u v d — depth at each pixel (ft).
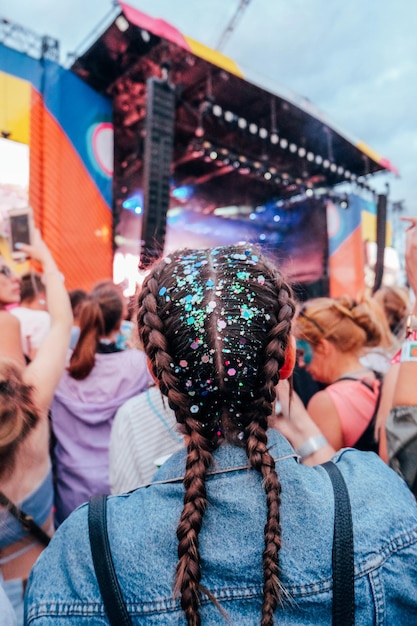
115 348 6.76
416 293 3.09
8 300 8.77
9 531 3.48
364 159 44.06
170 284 2.04
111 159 28.22
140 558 1.73
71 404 6.20
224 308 1.95
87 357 6.28
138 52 28.12
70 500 6.16
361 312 5.80
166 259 2.24
